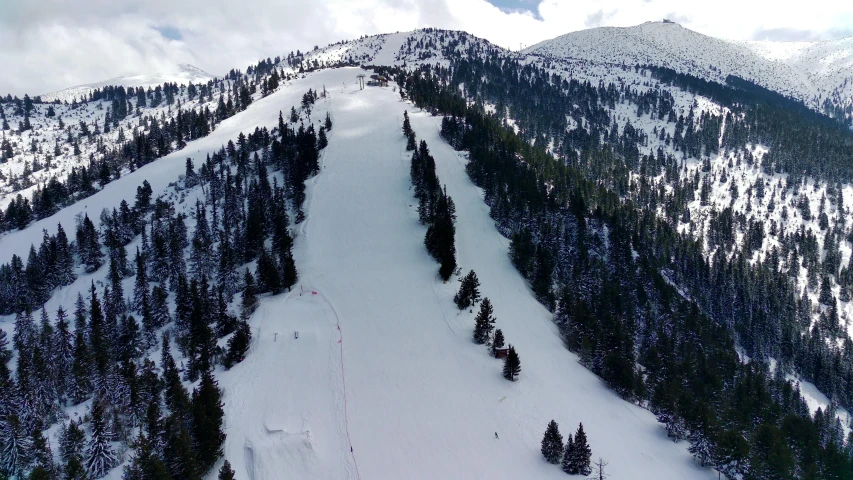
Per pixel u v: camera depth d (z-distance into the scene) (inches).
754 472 2456.9
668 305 4542.3
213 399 2333.9
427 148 6122.1
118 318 3932.1
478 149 6309.1
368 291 3833.7
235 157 6638.8
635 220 6476.4
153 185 6402.6
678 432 2736.2
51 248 4766.2
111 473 2145.7
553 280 4564.5
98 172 7416.3
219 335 3408.0
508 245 4859.7
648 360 3612.2
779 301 6043.3
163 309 3818.9
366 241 4613.7
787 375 5014.8
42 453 2161.7
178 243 4562.0
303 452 2255.2
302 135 6530.5
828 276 7027.6
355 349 3100.4
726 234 7731.3
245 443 2290.8
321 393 2679.6
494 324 3449.8
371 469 2213.3
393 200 5329.7
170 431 2187.5
